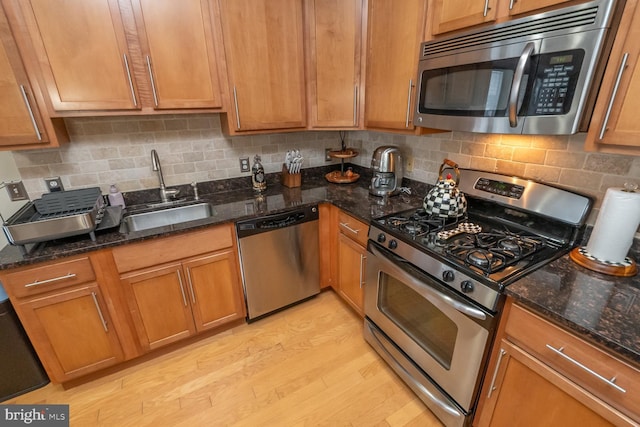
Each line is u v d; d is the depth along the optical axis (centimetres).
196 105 177
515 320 105
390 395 165
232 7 170
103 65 151
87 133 182
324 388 170
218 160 227
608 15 88
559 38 98
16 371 162
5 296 155
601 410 87
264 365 185
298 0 186
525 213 148
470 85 130
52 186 179
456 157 184
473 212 171
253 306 210
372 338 187
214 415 156
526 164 150
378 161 205
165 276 174
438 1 140
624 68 88
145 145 199
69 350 159
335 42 193
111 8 145
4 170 168
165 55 162
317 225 216
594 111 98
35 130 145
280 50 191
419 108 159
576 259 119
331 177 252
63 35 141
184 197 219
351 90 200
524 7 108
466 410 130
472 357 121
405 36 160
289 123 208
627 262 112
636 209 104
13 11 131
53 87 145
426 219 165
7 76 135
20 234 136
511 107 111
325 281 240
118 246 155
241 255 193
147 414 157
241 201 212
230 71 180
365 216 176
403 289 156
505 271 114
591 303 95
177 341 192
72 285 151
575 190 133
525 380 107
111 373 180
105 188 194
